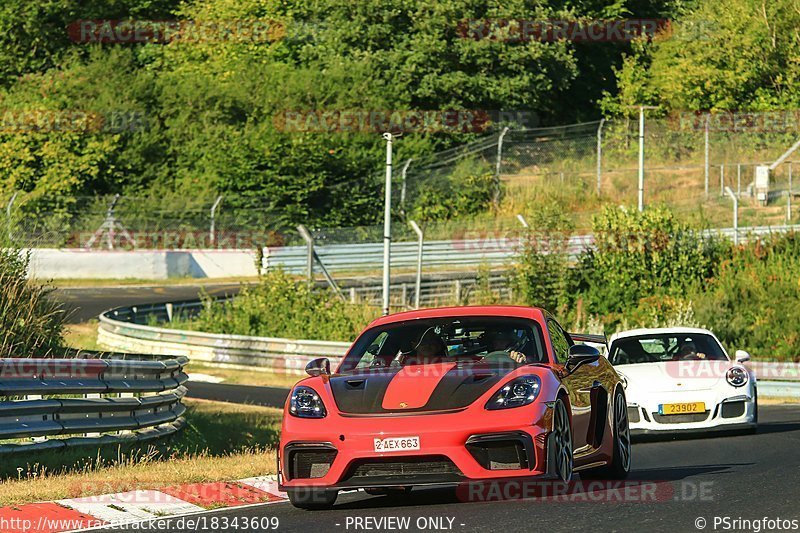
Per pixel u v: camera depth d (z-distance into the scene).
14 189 139.12
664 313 89.56
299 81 150.38
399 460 25.61
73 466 34.44
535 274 95.88
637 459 39.78
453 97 161.62
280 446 26.86
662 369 48.12
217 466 34.91
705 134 157.25
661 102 170.25
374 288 105.38
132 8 178.38
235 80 155.50
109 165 142.38
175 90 150.62
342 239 133.38
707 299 89.88
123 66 156.75
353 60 161.88
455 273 112.00
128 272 121.19
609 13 177.88
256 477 33.31
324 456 26.36
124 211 133.38
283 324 88.69
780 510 25.45
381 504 28.09
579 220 137.62
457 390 26.45
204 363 81.06
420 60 160.00
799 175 153.88
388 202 85.38
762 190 142.12
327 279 99.56
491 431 25.45
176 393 43.31
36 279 44.84
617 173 154.62
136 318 94.50
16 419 33.19
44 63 168.50
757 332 87.00
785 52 169.75
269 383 73.19
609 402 31.11
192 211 134.25
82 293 110.31
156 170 144.25
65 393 35.47
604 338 38.25
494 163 154.50
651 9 185.50
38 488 29.48
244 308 90.75
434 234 134.12
